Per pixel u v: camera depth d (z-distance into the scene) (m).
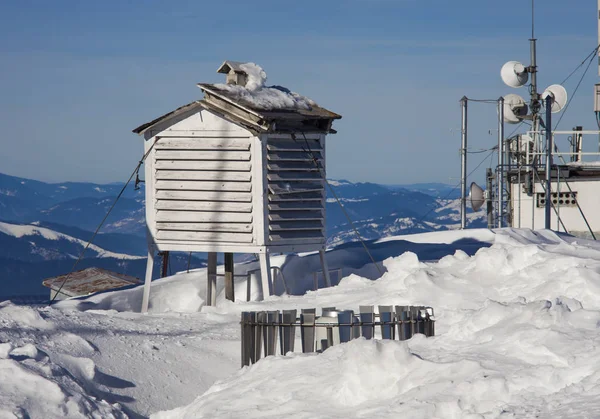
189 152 19.17
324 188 19.86
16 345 10.56
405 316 10.77
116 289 21.66
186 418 8.95
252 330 10.95
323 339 10.64
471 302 13.86
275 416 8.14
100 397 9.98
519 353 8.28
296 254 23.94
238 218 18.94
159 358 11.68
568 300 9.49
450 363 8.12
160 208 19.45
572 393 7.14
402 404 7.54
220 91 18.95
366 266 21.53
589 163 35.31
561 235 24.64
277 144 19.08
